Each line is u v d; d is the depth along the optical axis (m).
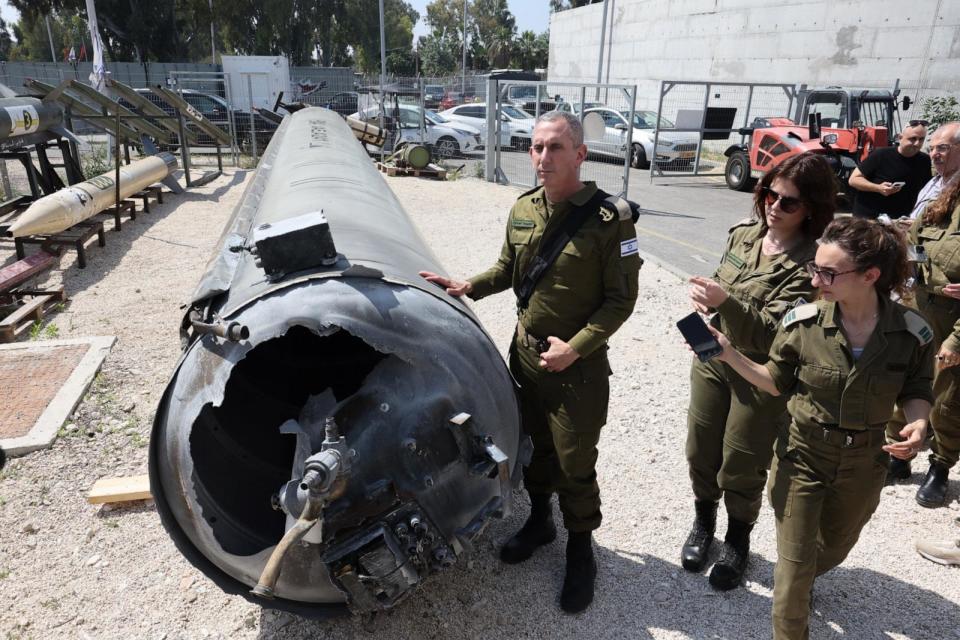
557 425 2.71
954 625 2.84
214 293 2.33
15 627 2.74
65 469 3.78
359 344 2.94
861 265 2.03
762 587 3.06
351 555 2.12
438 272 2.78
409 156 14.91
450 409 2.20
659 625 2.84
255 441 2.60
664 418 4.58
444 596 2.93
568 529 2.93
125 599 2.91
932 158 3.95
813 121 13.73
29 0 50.09
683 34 26.59
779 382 2.37
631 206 2.50
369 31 62.00
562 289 2.59
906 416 2.22
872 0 20.05
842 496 2.35
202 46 70.25
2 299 6.12
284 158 5.46
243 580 2.34
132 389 4.70
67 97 10.73
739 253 2.86
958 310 3.57
